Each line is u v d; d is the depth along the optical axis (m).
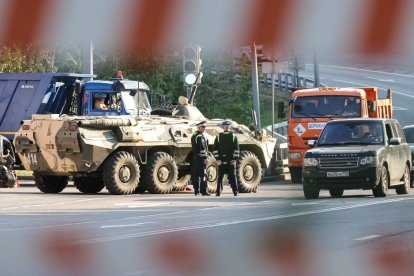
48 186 63.81
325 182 54.50
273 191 65.69
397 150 58.38
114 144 60.59
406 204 48.41
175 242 30.22
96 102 75.81
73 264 23.86
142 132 62.00
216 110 111.69
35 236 32.97
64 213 44.91
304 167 54.91
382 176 55.06
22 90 78.94
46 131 61.06
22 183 74.75
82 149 60.12
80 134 59.91
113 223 38.84
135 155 62.28
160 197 58.09
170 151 64.62
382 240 29.95
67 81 77.94
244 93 114.56
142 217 42.16
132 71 86.56
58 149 60.84
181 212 45.12
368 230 33.88
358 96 77.69
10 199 55.72
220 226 36.53
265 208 47.00
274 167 85.12
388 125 58.81
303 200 53.38
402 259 24.27
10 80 79.25
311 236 31.69
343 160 54.38
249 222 38.34
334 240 30.08
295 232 33.38
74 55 98.19
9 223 39.16
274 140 69.38
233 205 49.97
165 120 64.62
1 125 79.25
